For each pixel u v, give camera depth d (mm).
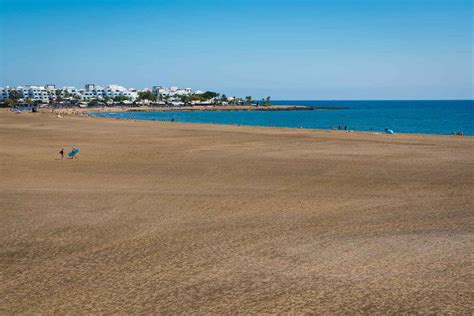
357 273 12438
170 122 97125
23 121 97750
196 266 13242
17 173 30531
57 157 38688
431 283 11680
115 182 27062
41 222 18266
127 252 14562
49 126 80688
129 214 19344
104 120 105500
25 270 13211
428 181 26438
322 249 14461
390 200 21594
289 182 26609
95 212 19719
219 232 16531
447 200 21422
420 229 16594
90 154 40594
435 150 41719
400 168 31391
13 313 10531
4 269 13312
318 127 102438
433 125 108750
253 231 16594
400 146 45250
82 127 78188
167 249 14773
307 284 11805
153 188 25078
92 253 14539
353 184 25781
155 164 34344
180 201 21703
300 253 14133
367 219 18141
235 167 32531
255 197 22531
